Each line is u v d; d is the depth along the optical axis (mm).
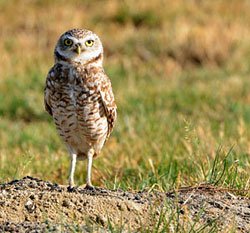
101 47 9555
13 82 20328
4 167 12242
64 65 9391
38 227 7801
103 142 9727
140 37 23578
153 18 25344
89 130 9453
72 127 9453
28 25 25094
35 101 19078
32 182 9055
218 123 15773
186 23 24688
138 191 9492
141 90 19578
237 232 8141
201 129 14062
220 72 21594
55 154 13414
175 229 7867
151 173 11188
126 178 11430
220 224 8219
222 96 18984
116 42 23594
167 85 20328
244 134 13633
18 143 15273
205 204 8727
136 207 8375
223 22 24875
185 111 17906
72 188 8961
